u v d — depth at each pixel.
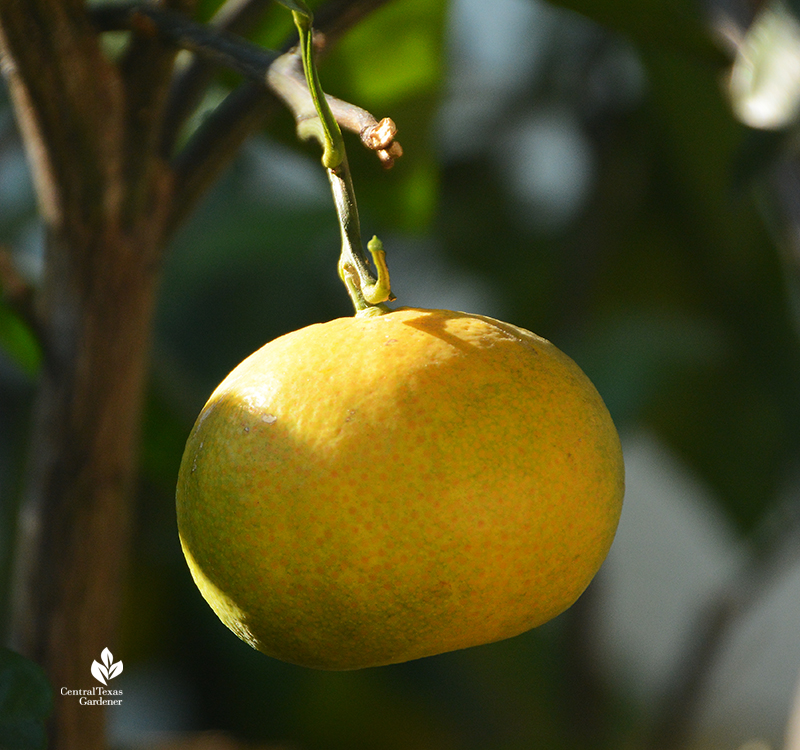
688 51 0.62
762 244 0.97
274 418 0.51
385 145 0.50
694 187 0.97
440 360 0.51
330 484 0.51
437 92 0.72
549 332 1.09
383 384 0.51
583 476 0.52
